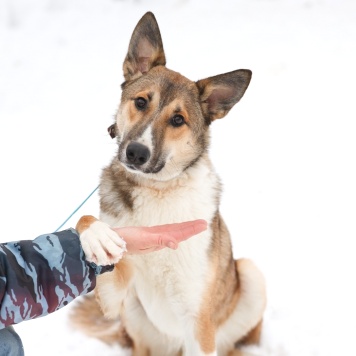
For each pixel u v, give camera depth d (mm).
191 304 4266
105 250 2281
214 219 4227
